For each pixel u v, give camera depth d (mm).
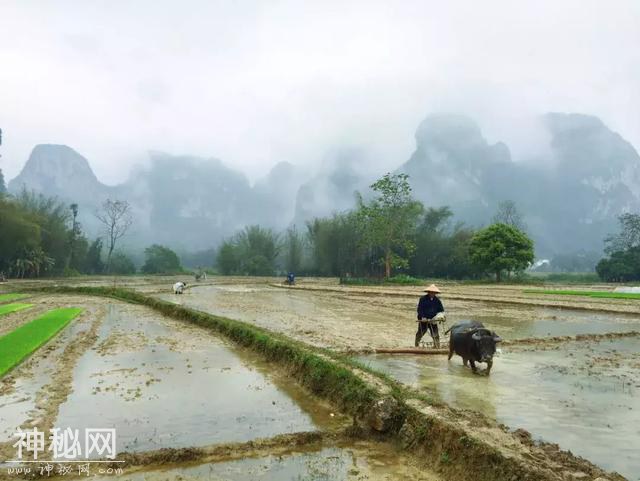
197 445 6641
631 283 66000
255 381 10125
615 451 6086
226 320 17125
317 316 21000
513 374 10117
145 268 92125
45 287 38781
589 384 9305
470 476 5660
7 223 57094
